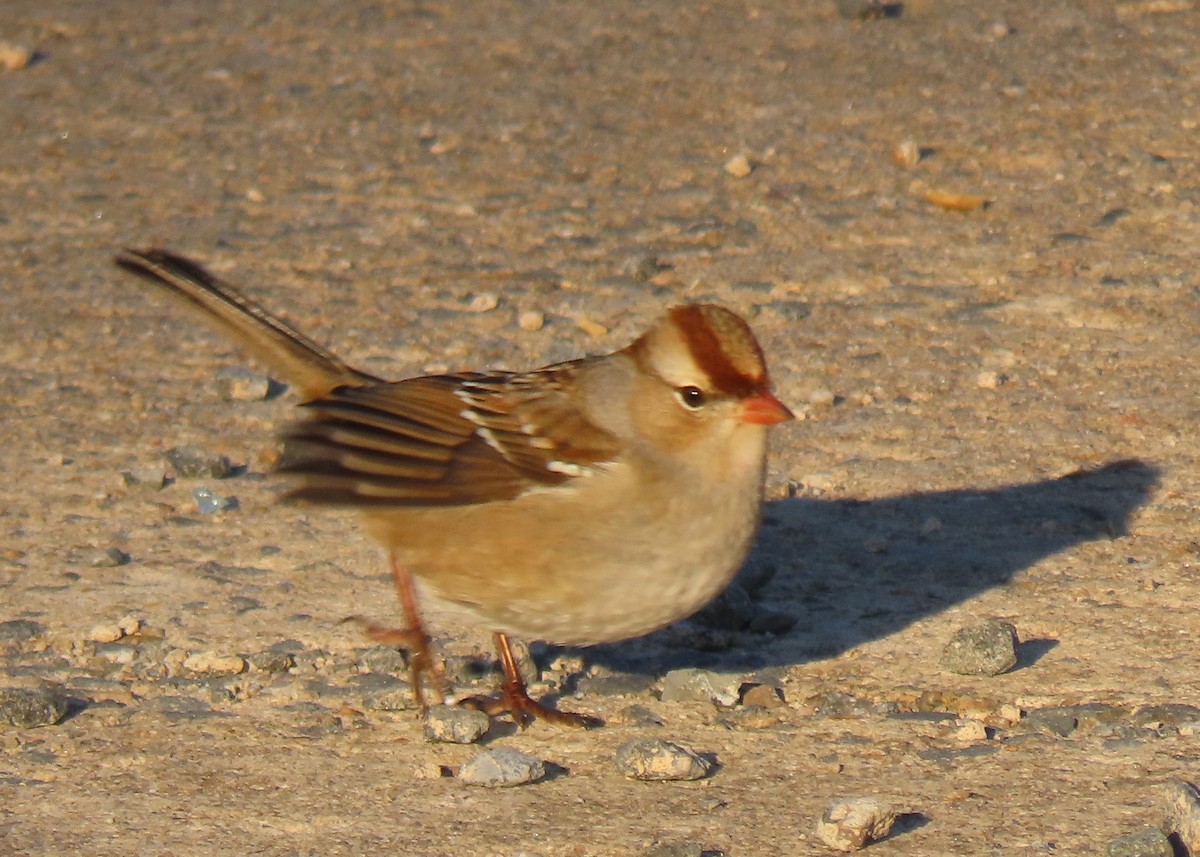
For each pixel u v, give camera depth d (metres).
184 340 15.82
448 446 9.27
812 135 18.81
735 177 18.08
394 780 9.10
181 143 20.52
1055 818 8.23
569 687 10.20
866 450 12.95
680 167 18.48
